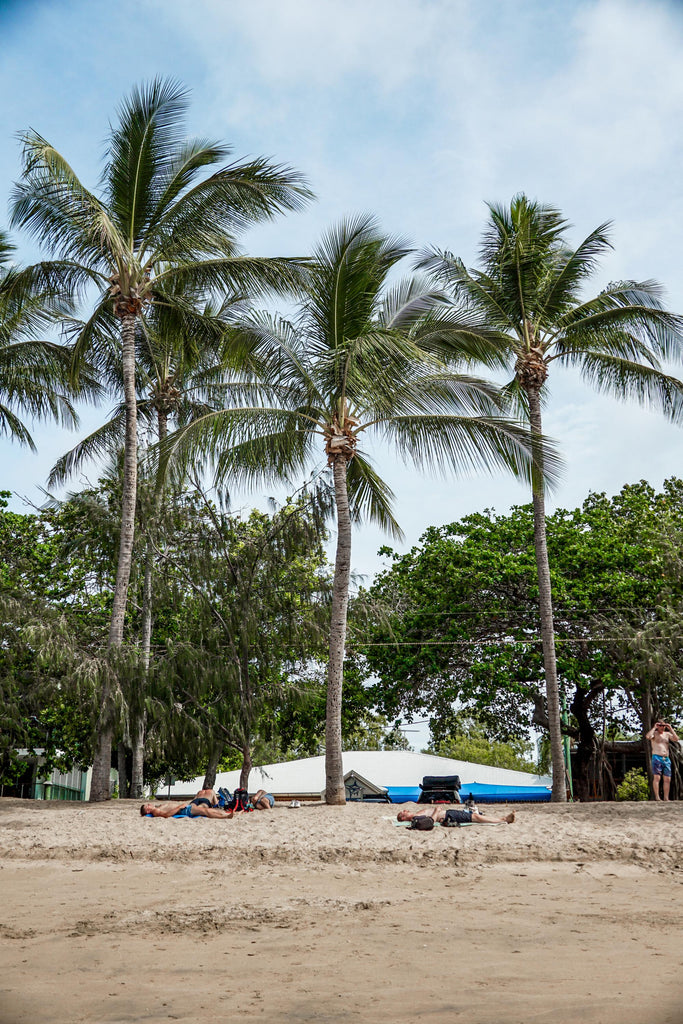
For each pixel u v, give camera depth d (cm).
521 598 3027
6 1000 543
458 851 1226
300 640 2083
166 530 2103
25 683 2134
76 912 884
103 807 1767
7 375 2394
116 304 2033
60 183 1897
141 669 1873
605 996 525
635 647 2583
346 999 534
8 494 2903
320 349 1872
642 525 3092
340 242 1812
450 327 1938
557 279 2255
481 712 3070
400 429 1895
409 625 3062
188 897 972
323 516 2122
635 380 2280
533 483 1850
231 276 2055
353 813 1594
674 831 1345
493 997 530
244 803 1689
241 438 1920
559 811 1600
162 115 2006
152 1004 530
